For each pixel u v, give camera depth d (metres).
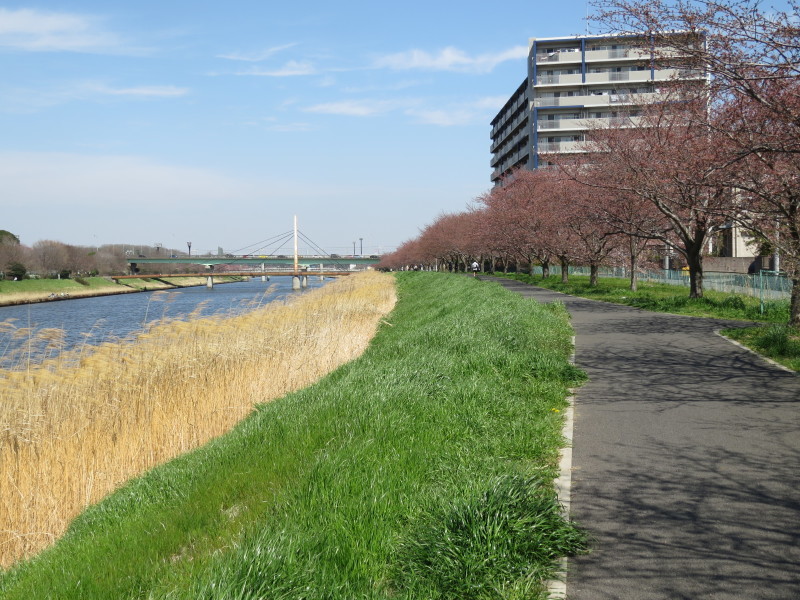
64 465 9.96
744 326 16.67
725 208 16.25
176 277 74.44
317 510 4.72
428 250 93.06
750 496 5.18
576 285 40.00
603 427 7.33
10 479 9.68
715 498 5.15
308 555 3.98
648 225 28.22
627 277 48.31
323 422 7.14
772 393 8.87
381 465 5.54
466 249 74.12
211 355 14.52
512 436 6.73
